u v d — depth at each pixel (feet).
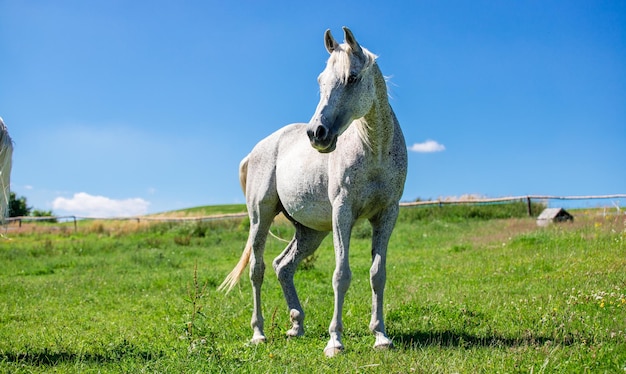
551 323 17.87
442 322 19.80
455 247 44.62
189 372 14.48
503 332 17.66
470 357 14.57
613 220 46.50
